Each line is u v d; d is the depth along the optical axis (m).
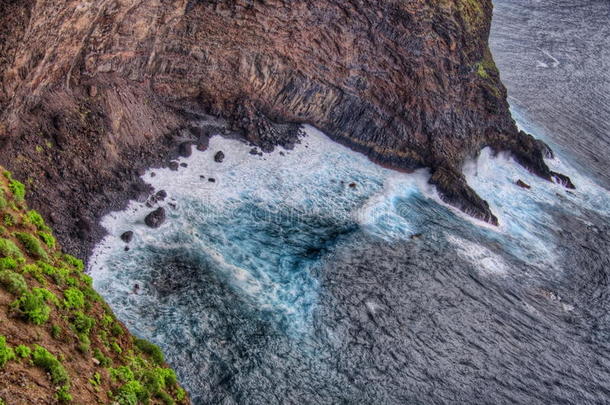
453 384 30.03
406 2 41.59
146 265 29.33
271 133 41.44
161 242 30.89
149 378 18.67
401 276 35.50
